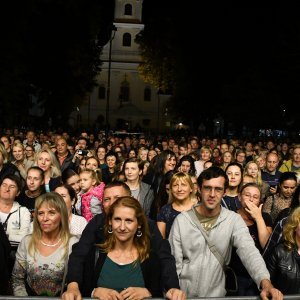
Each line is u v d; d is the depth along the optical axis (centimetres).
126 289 414
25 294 520
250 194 623
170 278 430
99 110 9119
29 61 3900
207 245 501
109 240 439
